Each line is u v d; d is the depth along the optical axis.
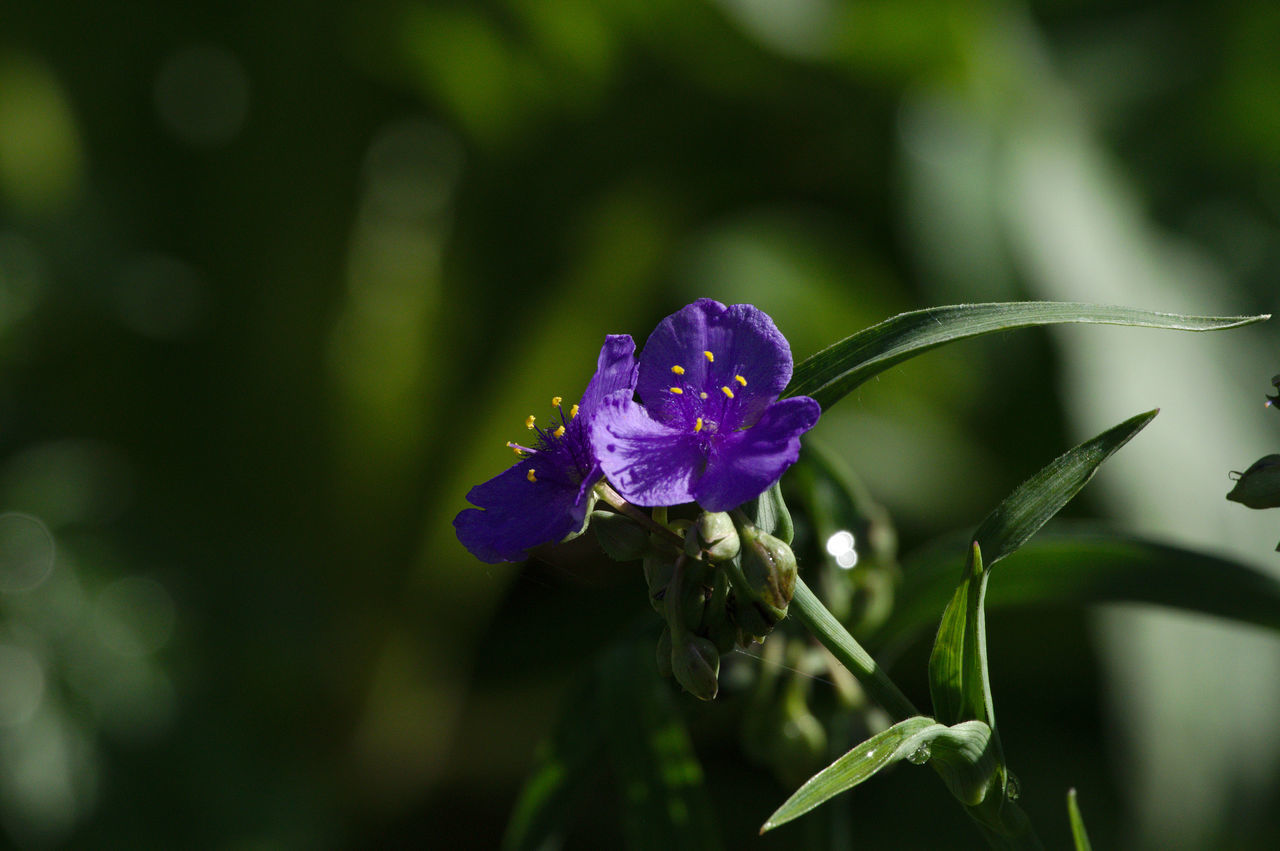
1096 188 1.35
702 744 1.29
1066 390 1.14
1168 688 0.95
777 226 1.45
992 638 1.30
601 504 0.65
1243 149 1.43
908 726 0.62
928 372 1.33
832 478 0.70
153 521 1.44
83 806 1.18
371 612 1.51
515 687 1.43
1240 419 1.13
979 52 1.33
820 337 1.37
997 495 1.29
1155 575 0.69
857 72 1.39
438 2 1.43
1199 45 1.51
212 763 1.27
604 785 1.34
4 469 1.39
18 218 1.48
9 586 1.26
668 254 1.47
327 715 1.46
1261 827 0.91
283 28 1.51
